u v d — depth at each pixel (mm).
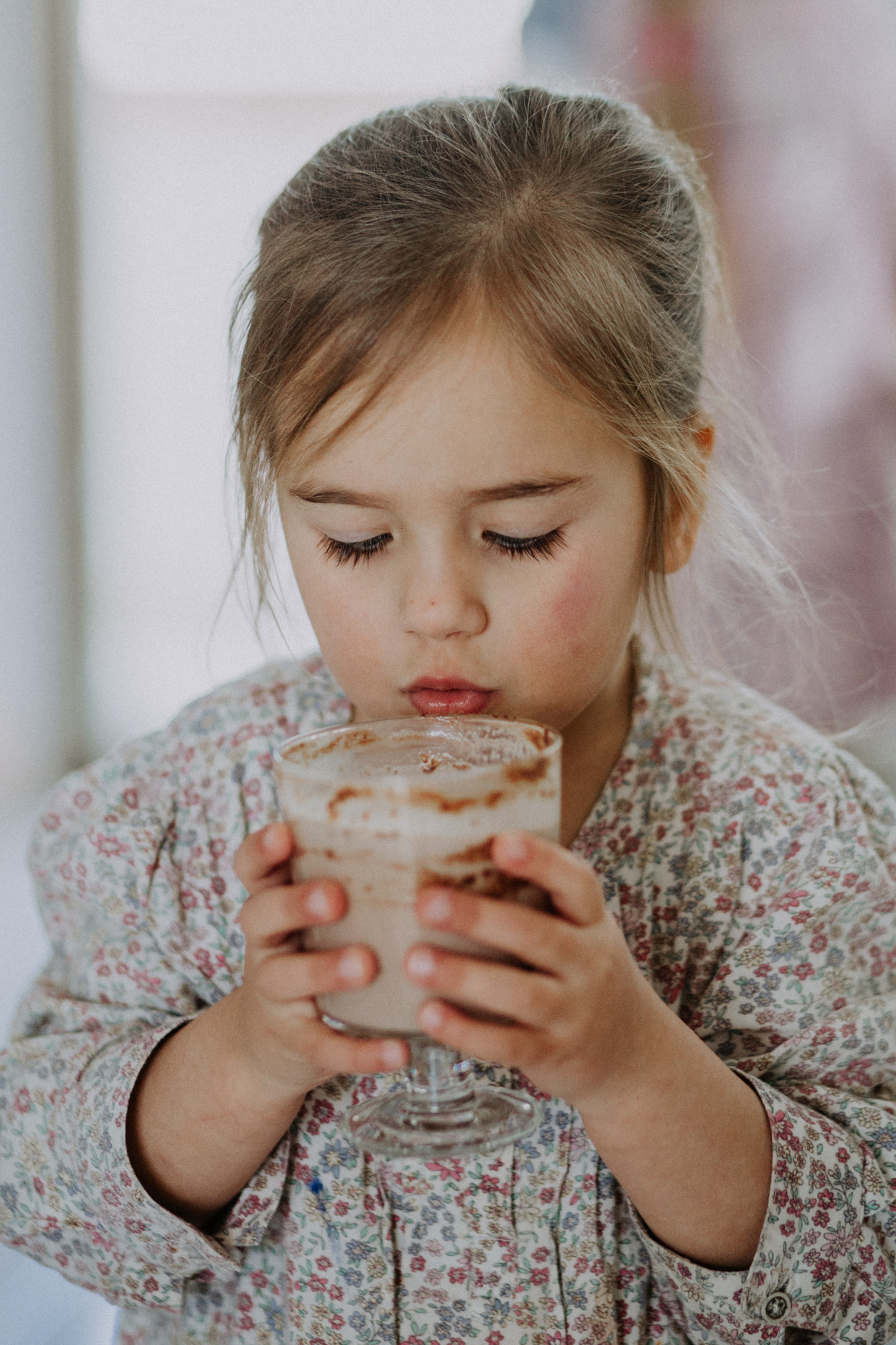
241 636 2590
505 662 630
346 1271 673
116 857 730
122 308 2451
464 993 539
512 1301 667
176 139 2410
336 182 663
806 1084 681
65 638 2482
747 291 1440
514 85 755
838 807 721
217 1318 698
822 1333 651
